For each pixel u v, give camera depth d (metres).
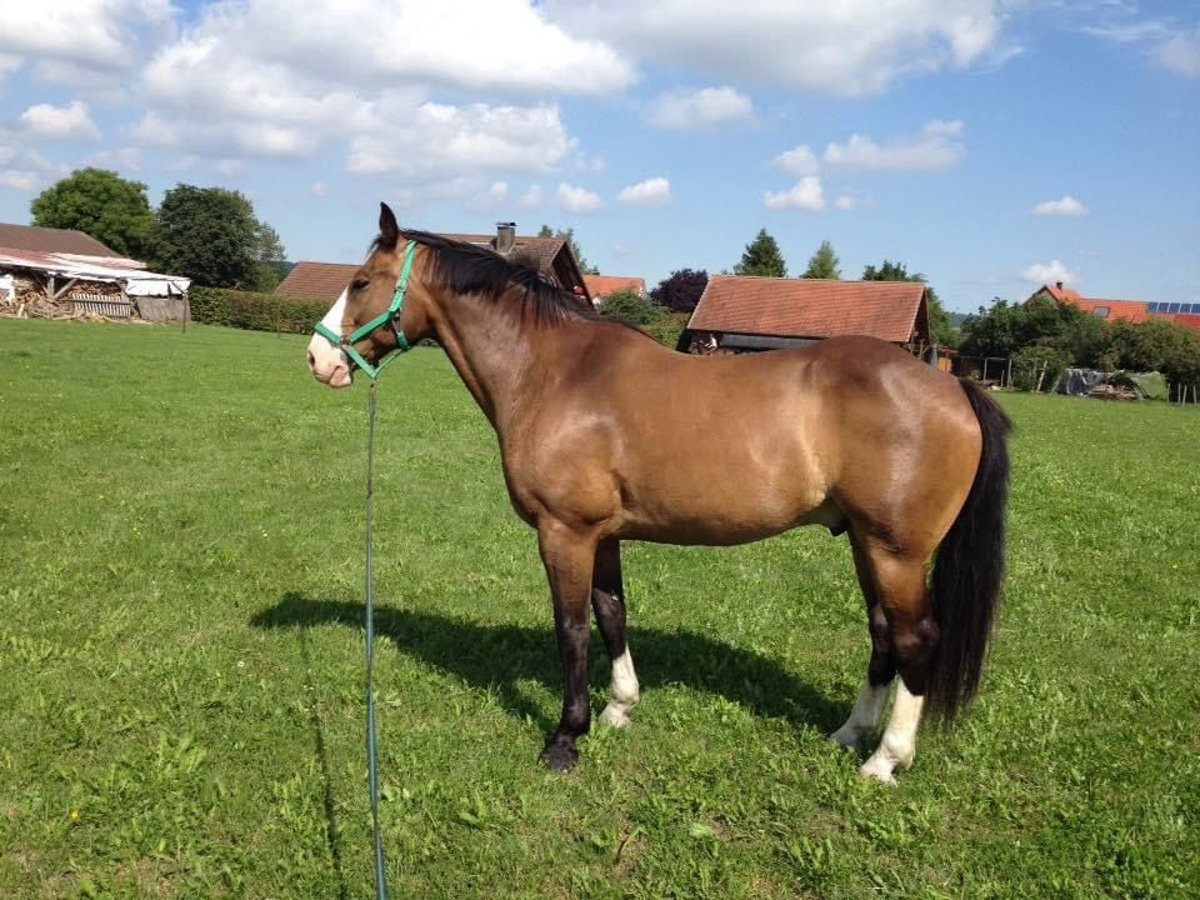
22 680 4.83
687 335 51.19
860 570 4.24
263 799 3.85
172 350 27.69
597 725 4.50
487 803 3.85
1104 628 6.25
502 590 6.84
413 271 4.33
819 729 4.57
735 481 3.80
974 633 3.82
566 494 4.00
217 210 67.56
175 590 6.47
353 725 4.54
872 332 47.09
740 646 5.79
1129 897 3.30
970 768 4.18
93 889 3.27
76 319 41.72
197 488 9.73
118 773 3.96
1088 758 4.27
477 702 4.83
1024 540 8.85
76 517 8.26
